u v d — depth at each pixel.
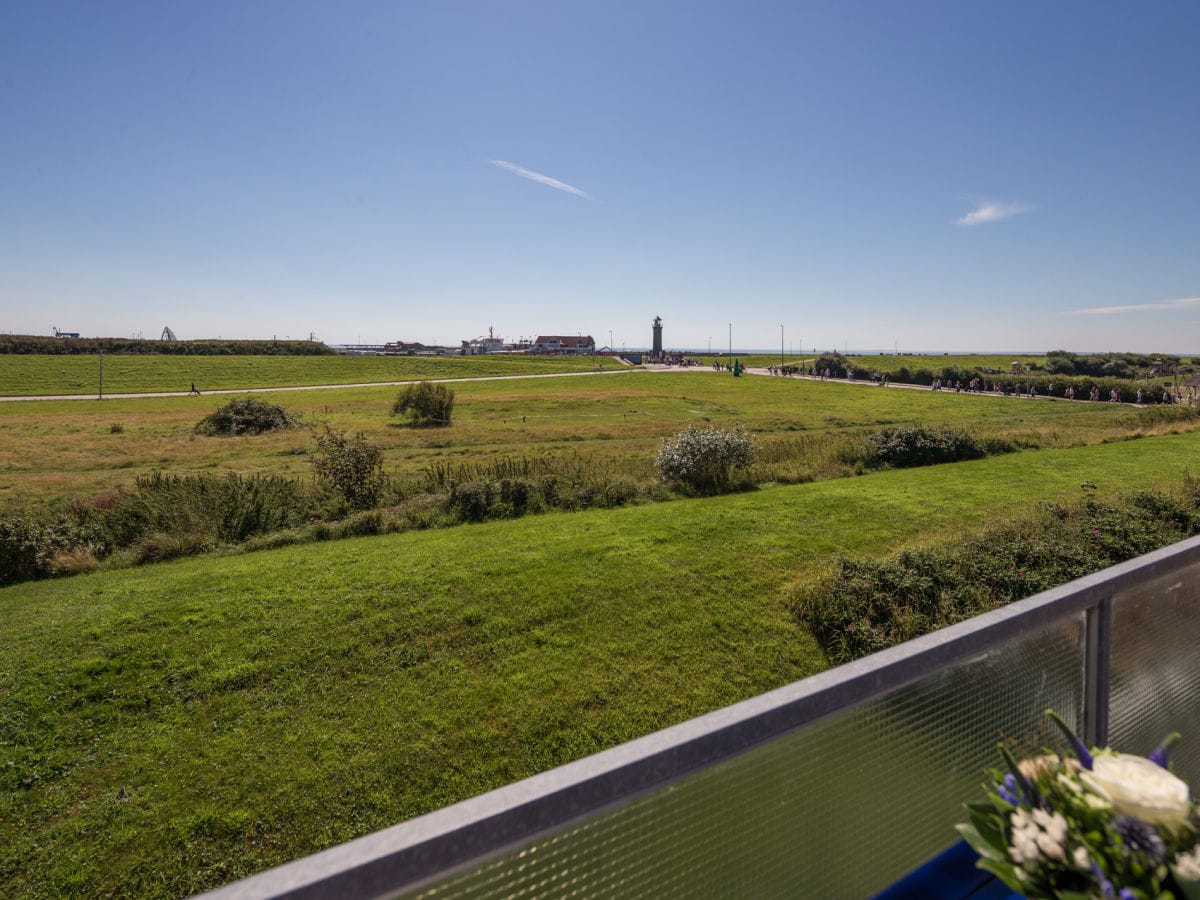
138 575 9.09
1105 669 1.85
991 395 51.66
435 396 36.72
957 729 1.57
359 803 4.83
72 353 91.75
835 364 74.62
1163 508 9.72
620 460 19.55
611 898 1.10
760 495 13.02
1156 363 79.00
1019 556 8.12
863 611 7.15
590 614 7.36
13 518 10.77
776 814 1.28
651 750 1.08
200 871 4.27
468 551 9.29
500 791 0.98
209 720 5.62
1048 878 1.07
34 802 4.73
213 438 30.84
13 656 6.41
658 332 120.88
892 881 1.50
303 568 8.68
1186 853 1.00
